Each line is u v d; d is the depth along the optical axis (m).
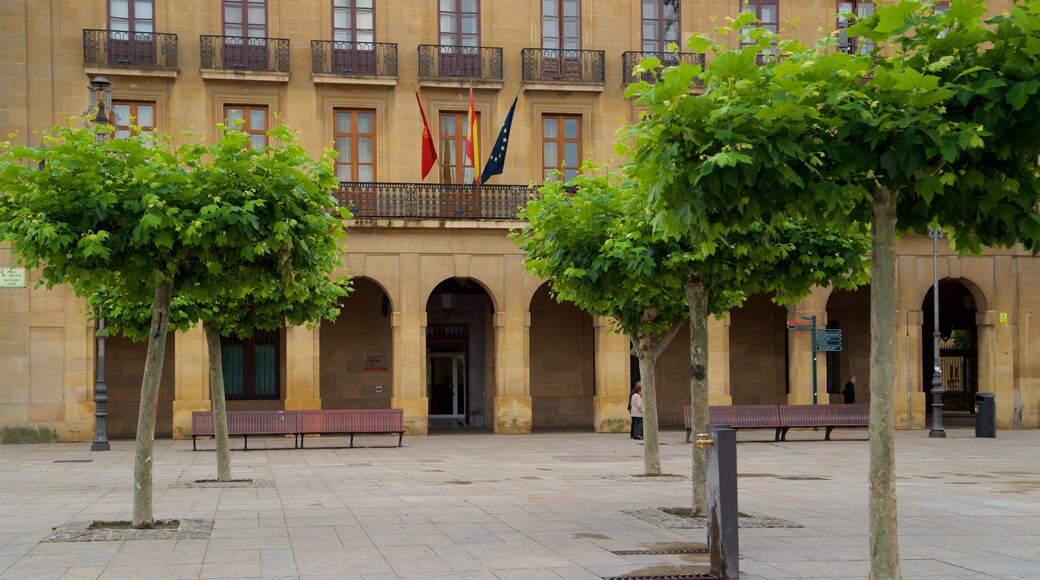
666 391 39.00
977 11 8.34
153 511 14.69
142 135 12.34
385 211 33.59
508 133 33.00
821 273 14.58
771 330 39.50
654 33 35.78
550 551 11.38
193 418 27.47
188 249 12.30
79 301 31.19
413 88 34.31
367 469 22.02
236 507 15.20
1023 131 8.37
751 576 9.98
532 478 19.89
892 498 8.59
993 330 36.06
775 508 15.16
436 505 15.45
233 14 33.47
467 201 34.06
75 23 32.06
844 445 29.36
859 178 8.62
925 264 35.88
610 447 28.80
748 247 13.16
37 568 10.38
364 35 34.28
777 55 9.64
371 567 10.45
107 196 11.62
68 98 31.88
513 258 34.19
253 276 13.09
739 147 8.23
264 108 33.47
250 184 12.16
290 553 11.26
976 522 13.80
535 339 37.94
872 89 8.38
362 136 34.09
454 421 38.84
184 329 19.19
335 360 36.28
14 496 16.77
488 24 34.94
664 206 8.92
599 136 35.09
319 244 13.46
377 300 36.66
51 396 31.36
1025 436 32.66
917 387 35.53
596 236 16.00
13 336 31.19
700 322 14.46
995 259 36.16
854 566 10.48
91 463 23.80
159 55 32.59
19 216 11.74
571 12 35.47
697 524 13.36
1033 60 8.16
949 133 8.12
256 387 35.84
